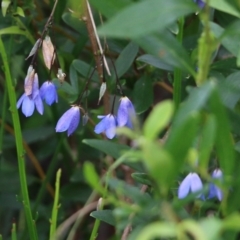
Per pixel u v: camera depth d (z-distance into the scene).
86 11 1.20
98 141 1.14
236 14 1.09
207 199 1.12
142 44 1.09
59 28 1.26
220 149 1.06
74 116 1.17
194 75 1.09
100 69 1.20
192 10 1.07
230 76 1.12
